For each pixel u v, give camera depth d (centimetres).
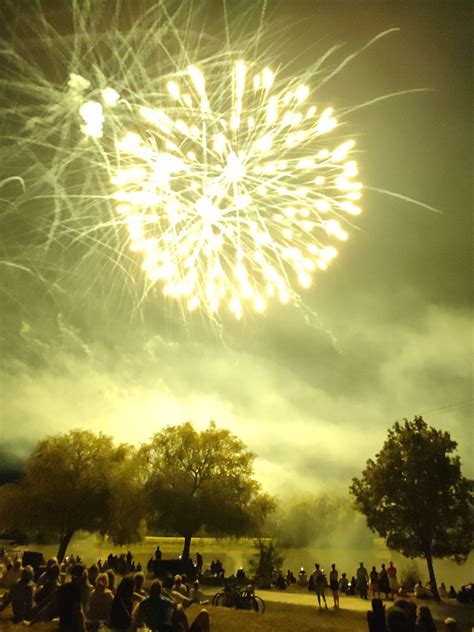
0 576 1714
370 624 980
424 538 2838
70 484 4175
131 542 4244
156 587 955
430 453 2933
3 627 1072
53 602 1161
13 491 4178
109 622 982
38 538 5328
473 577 3847
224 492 4188
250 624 1589
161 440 4369
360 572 2538
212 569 3431
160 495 4141
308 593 2777
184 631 970
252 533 4231
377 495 2972
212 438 4388
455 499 2877
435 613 2067
